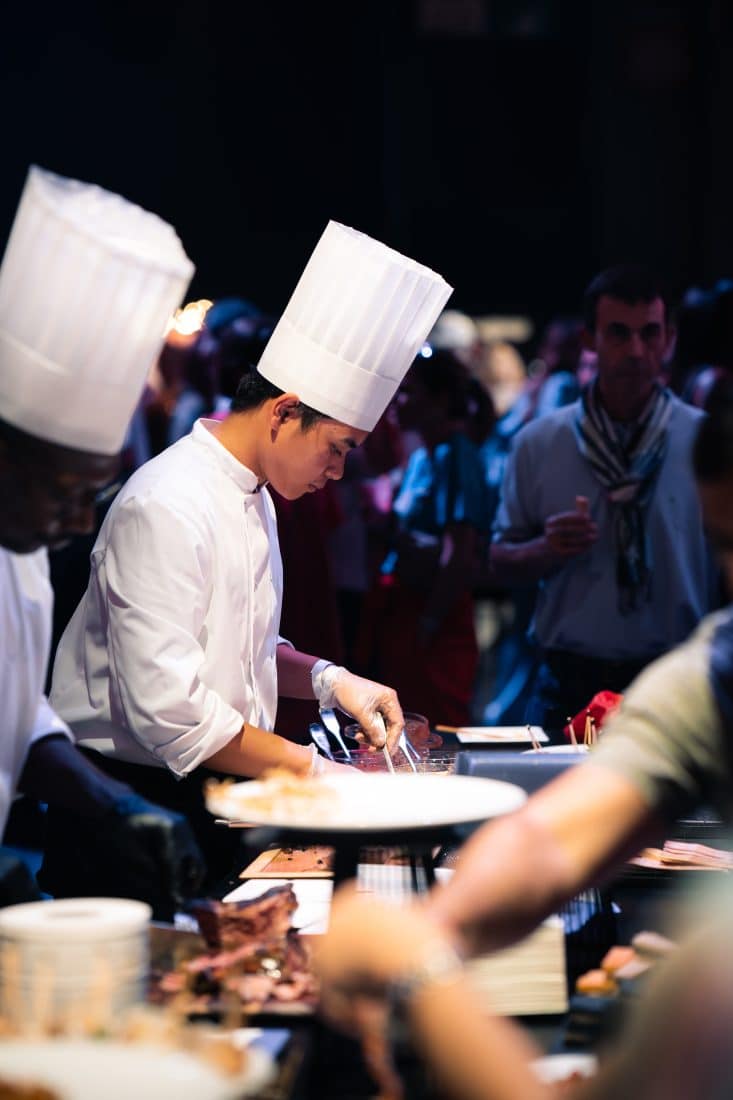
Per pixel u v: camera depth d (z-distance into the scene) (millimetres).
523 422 8297
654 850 2855
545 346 8438
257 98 16781
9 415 2084
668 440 4816
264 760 2971
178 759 2963
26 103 15641
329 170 17188
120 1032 1689
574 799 1566
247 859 3135
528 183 18312
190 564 3021
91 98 15805
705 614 4867
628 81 16797
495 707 7184
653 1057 1245
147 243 2166
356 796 2146
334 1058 1908
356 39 17000
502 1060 1320
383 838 1966
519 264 18438
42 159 15812
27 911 1885
